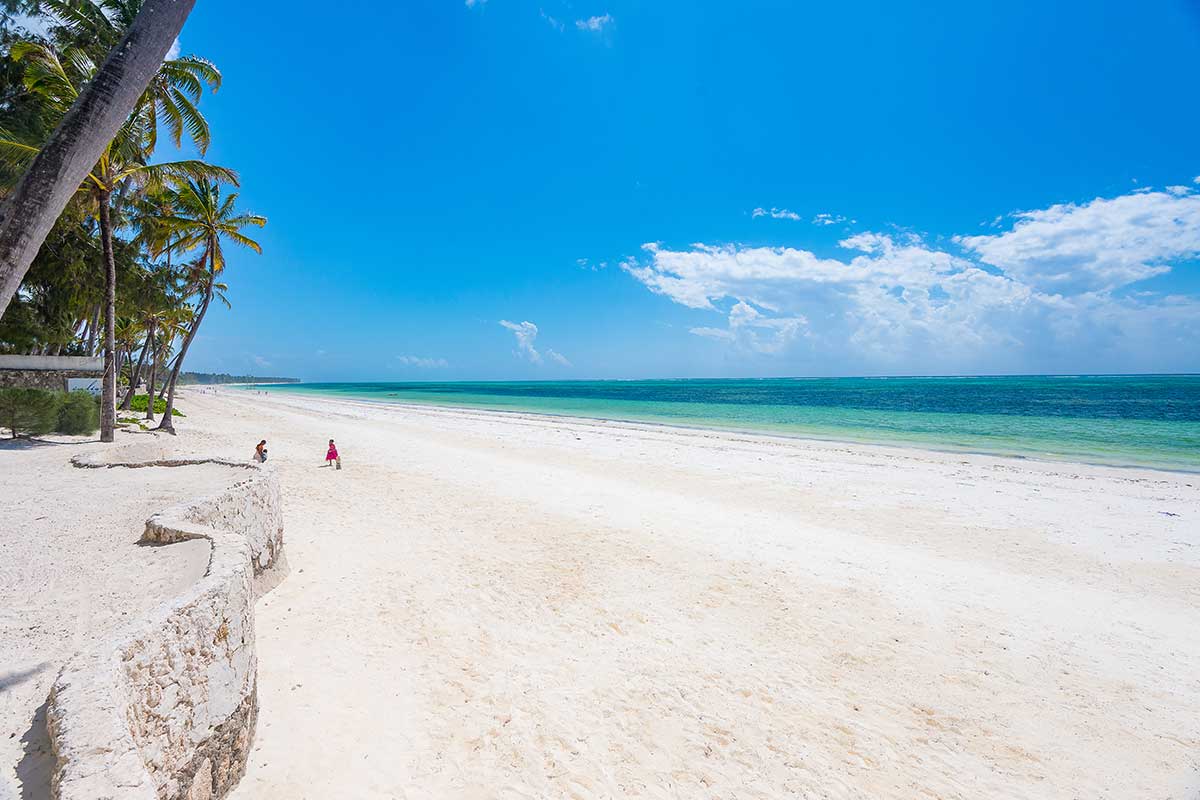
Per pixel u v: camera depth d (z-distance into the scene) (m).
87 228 23.50
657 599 8.52
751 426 38.75
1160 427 35.25
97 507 7.25
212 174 19.34
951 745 5.39
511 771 4.78
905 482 18.00
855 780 4.89
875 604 8.52
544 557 10.22
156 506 7.31
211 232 25.56
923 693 6.25
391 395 119.62
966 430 34.62
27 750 2.79
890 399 73.81
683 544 11.19
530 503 14.42
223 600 4.23
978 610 8.41
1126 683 6.52
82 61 15.81
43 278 21.55
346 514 12.52
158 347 43.97
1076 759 5.24
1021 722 5.77
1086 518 13.68
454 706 5.62
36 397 15.55
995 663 6.91
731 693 6.13
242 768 4.38
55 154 3.29
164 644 3.49
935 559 10.66
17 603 4.38
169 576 4.88
